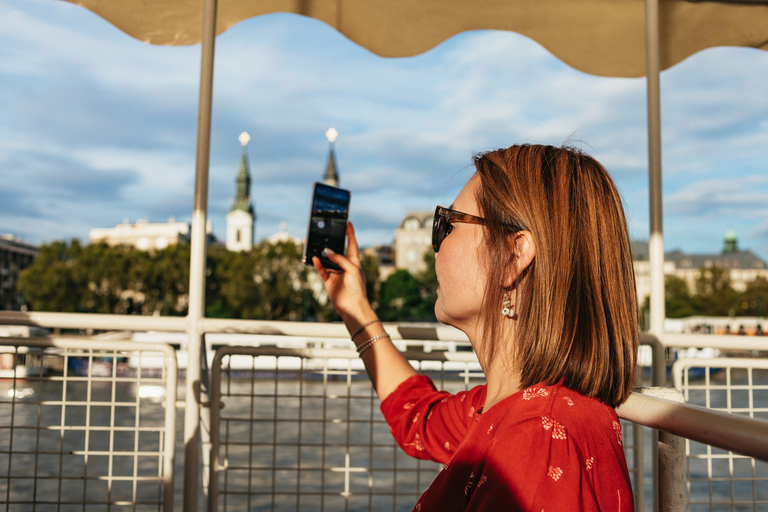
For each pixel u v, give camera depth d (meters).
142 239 95.56
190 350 1.62
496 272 0.72
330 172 137.50
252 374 1.65
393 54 2.56
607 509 0.56
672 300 84.25
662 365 1.73
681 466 0.77
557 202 0.68
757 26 2.65
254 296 61.34
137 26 2.31
